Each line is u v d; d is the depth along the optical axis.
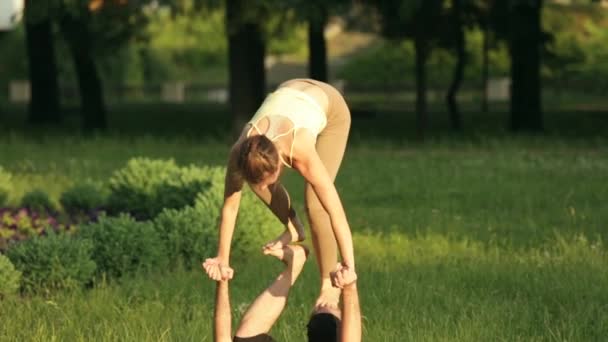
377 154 33.25
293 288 13.07
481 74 86.44
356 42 104.56
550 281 13.40
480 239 17.38
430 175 26.64
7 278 12.83
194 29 100.38
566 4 93.19
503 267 14.57
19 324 11.27
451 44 46.56
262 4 36.22
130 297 12.57
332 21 42.22
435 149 35.00
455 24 45.28
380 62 92.50
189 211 15.55
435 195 23.03
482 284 13.41
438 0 40.22
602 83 79.69
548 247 16.20
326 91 8.59
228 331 8.24
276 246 8.45
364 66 92.75
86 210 20.34
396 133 43.28
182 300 12.55
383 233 18.25
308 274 14.09
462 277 13.86
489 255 15.77
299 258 8.48
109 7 39.34
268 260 15.53
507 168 28.05
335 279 7.66
